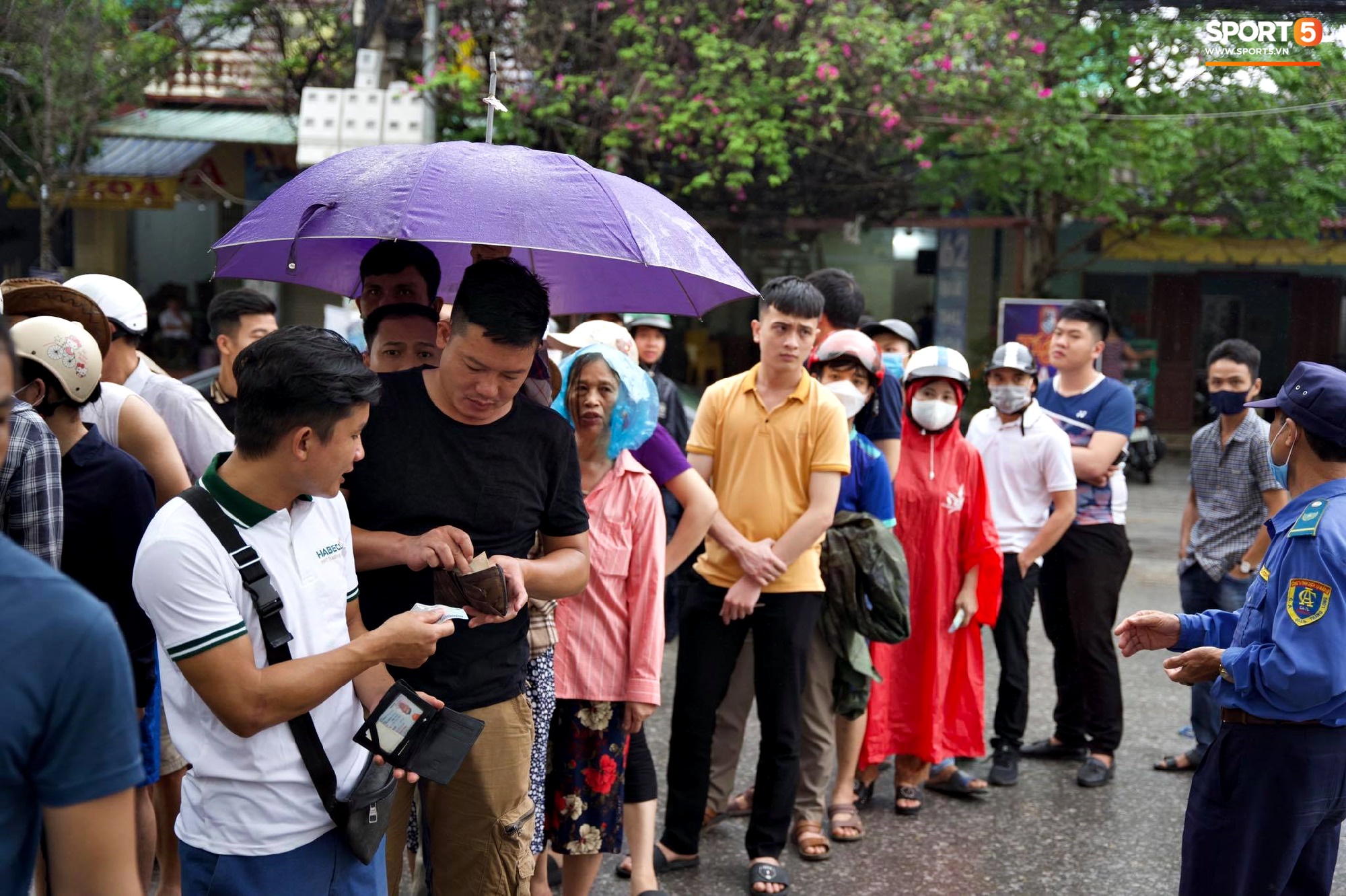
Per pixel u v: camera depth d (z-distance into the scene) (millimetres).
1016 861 4277
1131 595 8750
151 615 2008
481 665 2633
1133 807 4824
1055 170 13039
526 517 2664
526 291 2482
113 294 3580
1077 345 5324
